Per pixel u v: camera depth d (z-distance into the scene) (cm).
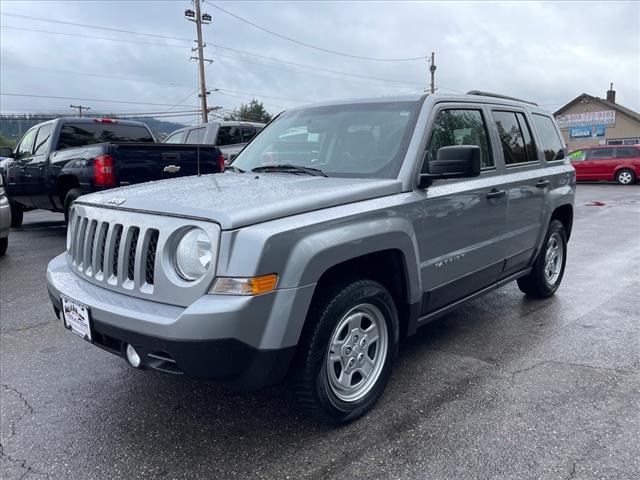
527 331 459
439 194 353
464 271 390
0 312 526
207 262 254
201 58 3509
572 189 562
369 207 303
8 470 270
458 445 286
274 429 306
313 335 279
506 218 435
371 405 321
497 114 453
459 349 420
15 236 978
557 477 258
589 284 619
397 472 264
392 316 329
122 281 284
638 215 1278
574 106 4641
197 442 294
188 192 303
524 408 324
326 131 395
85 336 295
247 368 258
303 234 266
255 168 401
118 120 1008
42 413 326
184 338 244
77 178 809
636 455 274
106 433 304
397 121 369
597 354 407
